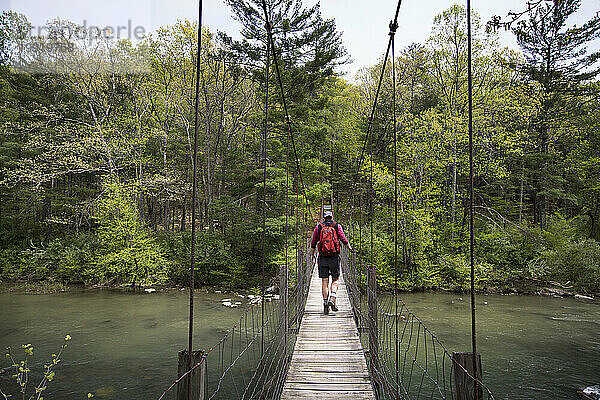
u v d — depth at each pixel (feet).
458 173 60.44
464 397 6.44
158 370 23.85
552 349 28.53
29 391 20.75
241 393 19.30
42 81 68.08
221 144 74.95
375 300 18.88
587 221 71.61
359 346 15.78
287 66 54.80
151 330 32.73
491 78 59.77
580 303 46.55
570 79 65.57
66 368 24.12
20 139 68.90
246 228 55.88
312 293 28.25
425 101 71.92
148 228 62.80
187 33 64.59
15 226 70.69
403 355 26.11
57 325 34.47
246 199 61.82
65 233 70.49
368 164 55.01
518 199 80.59
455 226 59.16
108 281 56.90
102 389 21.11
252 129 60.64
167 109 68.85
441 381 21.71
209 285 56.03
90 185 76.74
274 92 54.80
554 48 62.90
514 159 67.67
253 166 60.49
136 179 61.36
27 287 54.19
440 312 40.86
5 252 62.49
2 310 40.55
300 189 58.34
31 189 63.67
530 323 36.11
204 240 60.54
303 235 56.39
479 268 53.98
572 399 20.74
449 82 60.54
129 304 43.80
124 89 70.28
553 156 72.02
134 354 26.73
